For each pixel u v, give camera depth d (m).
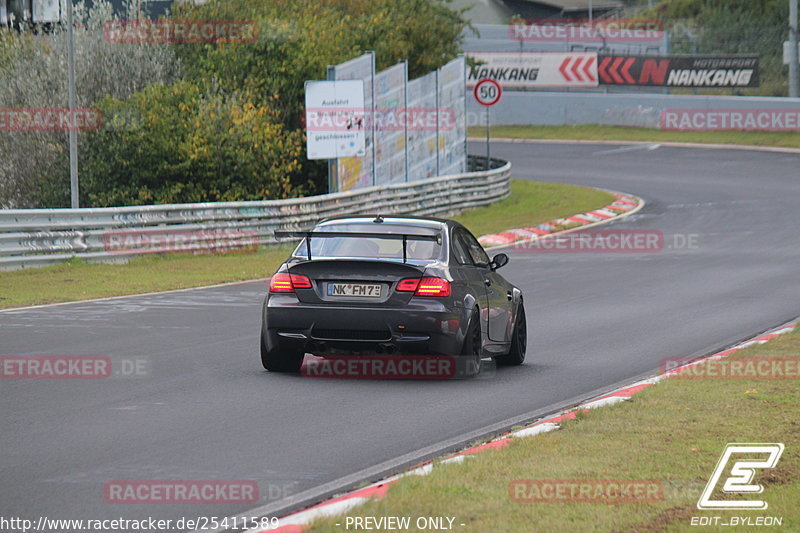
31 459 23.11
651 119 189.00
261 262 73.81
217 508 19.48
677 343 42.12
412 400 30.44
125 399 30.03
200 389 31.66
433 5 150.38
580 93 197.50
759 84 185.88
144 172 96.06
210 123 96.69
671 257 77.00
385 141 104.50
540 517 18.00
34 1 118.81
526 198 121.62
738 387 30.59
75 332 43.53
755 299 55.50
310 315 32.91
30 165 96.50
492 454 22.62
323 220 36.44
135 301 54.47
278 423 27.03
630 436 24.39
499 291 36.94
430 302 32.75
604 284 62.94
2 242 66.19
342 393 31.33
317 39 109.69
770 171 140.38
